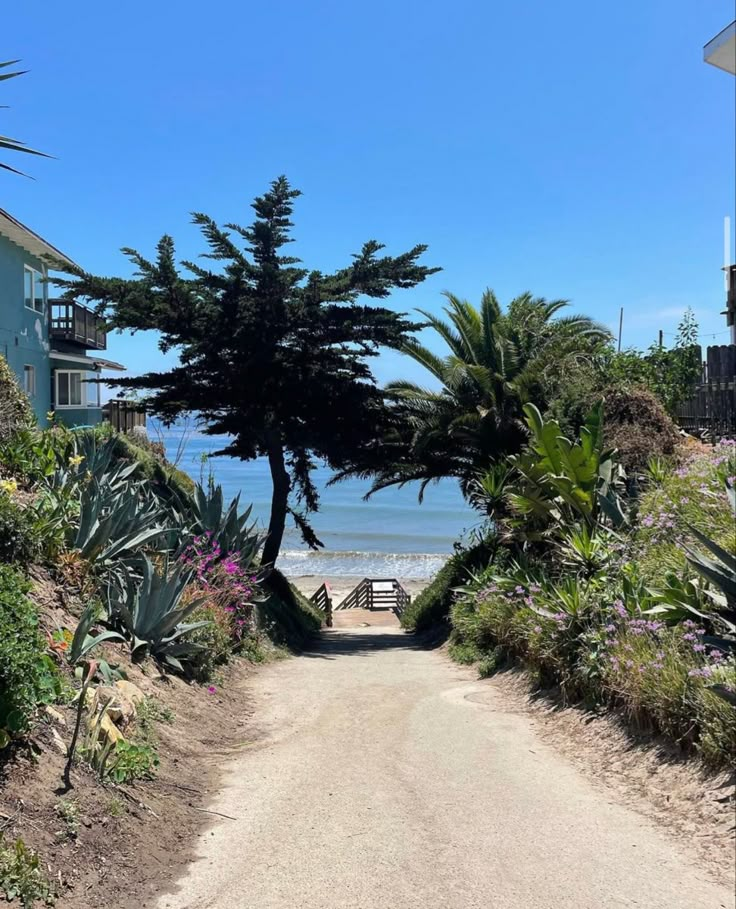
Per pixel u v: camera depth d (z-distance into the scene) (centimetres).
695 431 1547
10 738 450
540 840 464
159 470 2048
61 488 1000
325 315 1859
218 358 1880
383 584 3681
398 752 657
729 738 501
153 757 566
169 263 1828
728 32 1545
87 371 3344
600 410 1166
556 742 677
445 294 1941
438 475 2116
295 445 2070
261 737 726
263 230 1836
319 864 434
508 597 1088
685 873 417
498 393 1875
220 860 440
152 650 829
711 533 820
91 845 418
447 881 412
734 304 1816
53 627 676
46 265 2766
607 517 1066
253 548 1494
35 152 687
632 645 663
